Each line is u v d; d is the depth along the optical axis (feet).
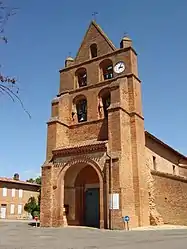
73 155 91.86
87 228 82.64
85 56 113.91
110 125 88.43
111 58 105.40
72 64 115.14
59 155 94.48
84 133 101.24
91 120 101.09
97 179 100.07
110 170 82.79
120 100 90.74
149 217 90.07
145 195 89.66
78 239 52.47
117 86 92.63
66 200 97.19
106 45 109.70
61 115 103.86
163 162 117.50
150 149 107.65
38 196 212.43
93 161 87.40
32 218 197.67
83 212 99.04
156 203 95.20
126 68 100.42
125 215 79.61
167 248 38.14
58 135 99.91
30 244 44.50
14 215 201.67
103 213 81.56
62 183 91.76
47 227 87.81
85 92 106.22
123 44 104.37
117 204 79.25
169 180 103.71
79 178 102.22
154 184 96.63
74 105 108.37
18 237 56.90
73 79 111.96
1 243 46.11
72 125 104.63
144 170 92.12
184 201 108.47
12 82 22.62
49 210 90.84
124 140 87.40
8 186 202.18
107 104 102.42
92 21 117.50
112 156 83.97
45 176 94.38
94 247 40.14
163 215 96.89
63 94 108.68
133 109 94.48
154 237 54.44
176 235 58.34
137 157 89.56
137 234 61.77
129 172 86.84
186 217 107.55
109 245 42.60
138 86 100.22
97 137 97.96
